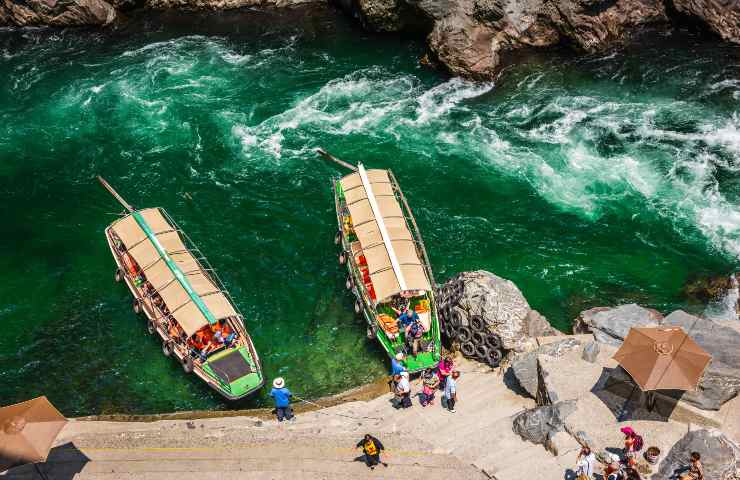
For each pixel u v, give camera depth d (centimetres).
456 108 6169
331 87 6419
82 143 5878
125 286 4759
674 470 2962
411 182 5500
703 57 6581
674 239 4978
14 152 5794
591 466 2925
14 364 4325
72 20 7188
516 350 4025
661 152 5612
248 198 5378
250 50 6912
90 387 4203
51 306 4662
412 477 3216
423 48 6888
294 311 4609
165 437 3572
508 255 4947
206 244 5031
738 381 3353
